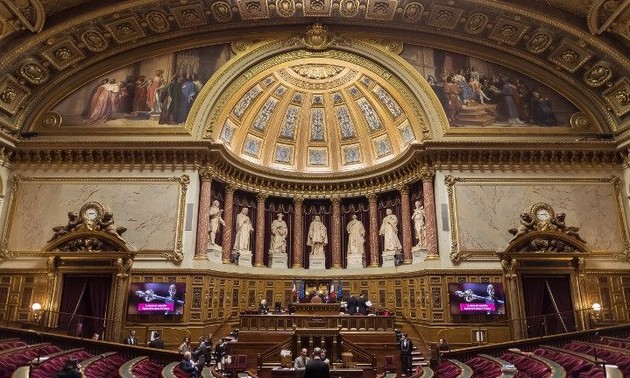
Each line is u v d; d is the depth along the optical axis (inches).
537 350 487.8
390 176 828.0
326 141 917.2
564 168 720.3
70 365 279.1
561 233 666.2
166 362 513.0
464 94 754.8
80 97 746.8
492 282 658.8
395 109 821.2
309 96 877.2
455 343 636.7
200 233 695.1
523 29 714.2
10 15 612.1
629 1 590.6
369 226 863.7
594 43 675.4
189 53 768.3
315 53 774.5
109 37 725.3
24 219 685.9
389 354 566.3
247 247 815.7
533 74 770.2
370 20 762.8
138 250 670.5
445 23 747.4
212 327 674.2
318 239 871.1
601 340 525.0
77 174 709.3
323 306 639.8
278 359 555.2
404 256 770.8
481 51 776.3
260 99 843.4
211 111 741.3
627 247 677.9
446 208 697.0
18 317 641.0
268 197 882.1
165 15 713.0
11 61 665.0
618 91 716.0
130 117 733.3
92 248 663.8
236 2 706.2
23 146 706.8
